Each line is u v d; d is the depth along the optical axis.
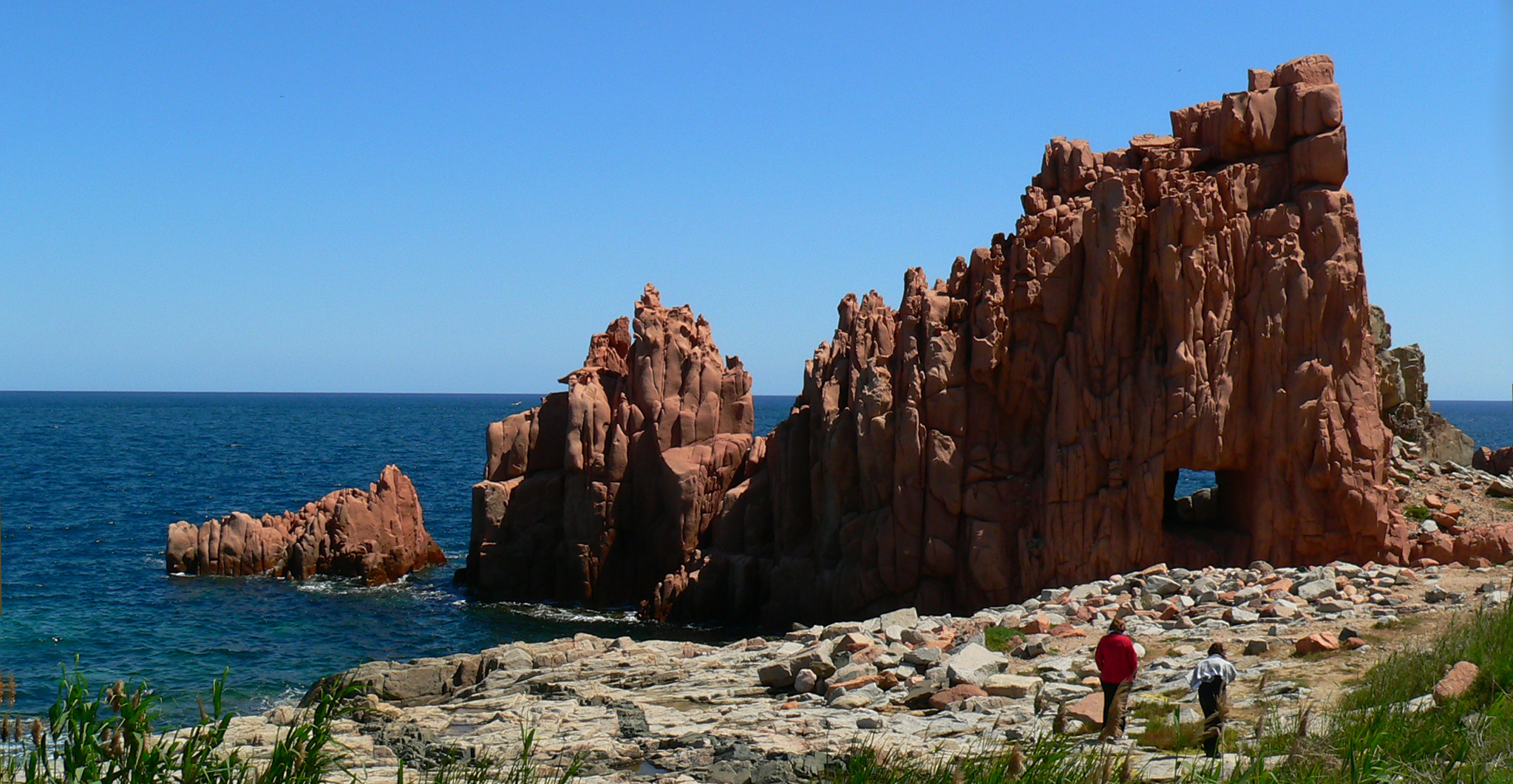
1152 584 30.38
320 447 167.00
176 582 56.44
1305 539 37.28
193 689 37.00
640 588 52.16
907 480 41.44
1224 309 38.16
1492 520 39.50
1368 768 12.31
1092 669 22.25
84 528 75.81
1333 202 38.12
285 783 10.81
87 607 50.19
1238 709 18.75
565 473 53.69
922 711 20.75
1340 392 37.53
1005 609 31.03
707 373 53.34
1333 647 22.47
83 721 10.10
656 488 52.41
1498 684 15.96
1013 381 40.66
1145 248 39.16
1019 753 12.02
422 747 18.08
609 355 57.22
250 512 87.81
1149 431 38.25
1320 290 37.66
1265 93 39.84
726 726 19.77
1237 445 38.03
